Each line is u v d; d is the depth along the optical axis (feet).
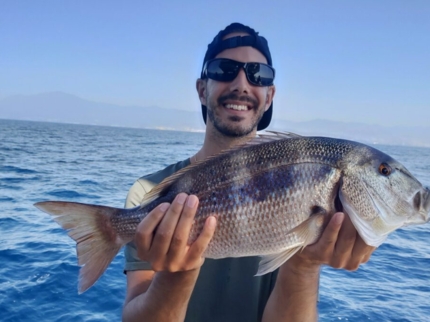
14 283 4.41
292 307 1.98
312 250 1.84
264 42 2.48
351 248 1.83
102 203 9.30
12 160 17.48
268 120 2.79
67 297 4.16
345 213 1.82
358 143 1.99
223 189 1.91
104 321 3.76
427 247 6.73
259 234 1.88
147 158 22.85
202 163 1.99
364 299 4.38
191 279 1.86
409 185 1.94
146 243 1.75
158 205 1.79
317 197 1.86
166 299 1.88
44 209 1.98
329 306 4.17
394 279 5.06
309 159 1.90
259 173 1.90
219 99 2.38
